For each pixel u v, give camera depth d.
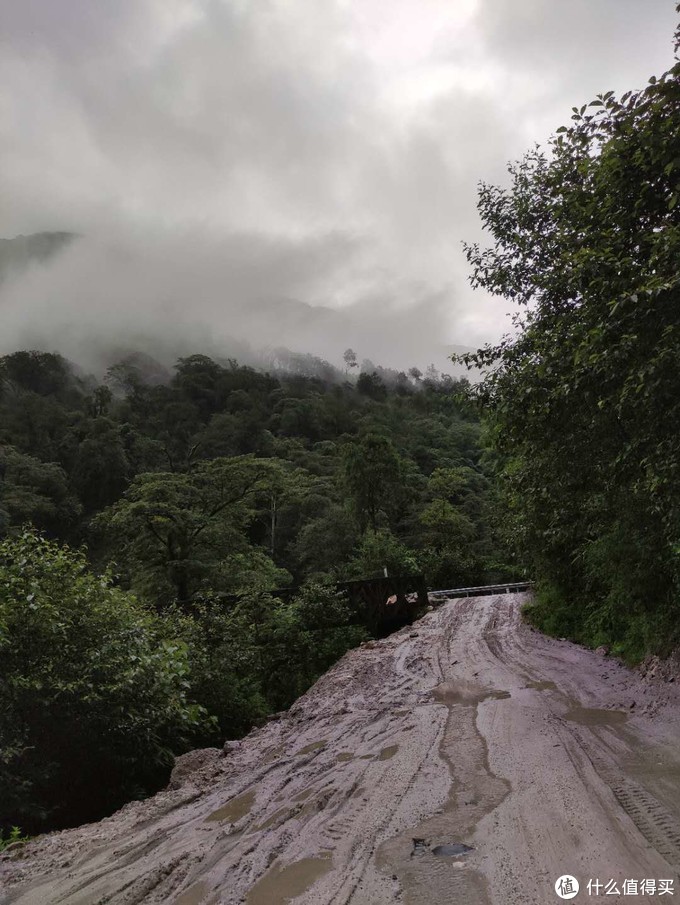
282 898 3.09
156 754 8.97
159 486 27.31
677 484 5.08
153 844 4.24
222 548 29.36
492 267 10.00
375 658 12.77
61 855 4.32
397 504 55.22
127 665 8.36
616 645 9.27
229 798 5.16
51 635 7.90
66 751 7.98
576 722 6.10
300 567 51.72
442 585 40.00
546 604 13.88
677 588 7.40
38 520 58.97
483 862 3.26
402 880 3.14
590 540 10.07
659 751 4.89
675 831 3.40
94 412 96.94
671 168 4.60
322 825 4.11
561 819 3.72
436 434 106.94
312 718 8.26
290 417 104.06
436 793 4.49
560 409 6.27
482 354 8.46
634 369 4.70
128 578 29.73
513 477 8.73
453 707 7.53
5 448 67.69
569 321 6.21
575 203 6.42
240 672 14.48
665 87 4.37
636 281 4.81
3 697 7.39
